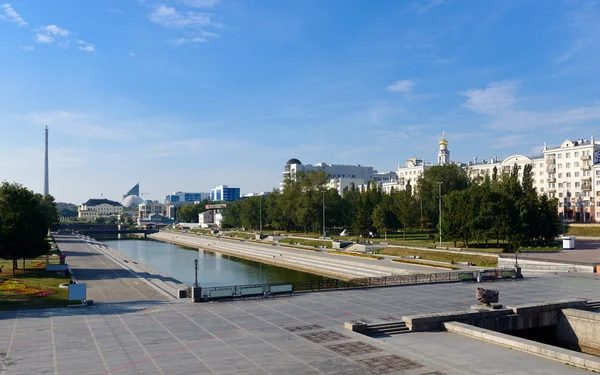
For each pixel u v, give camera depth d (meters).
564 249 86.69
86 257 107.62
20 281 60.00
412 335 34.09
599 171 141.12
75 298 44.16
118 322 37.34
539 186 160.50
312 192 149.50
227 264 115.25
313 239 131.75
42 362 27.44
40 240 73.75
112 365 26.95
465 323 37.00
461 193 96.44
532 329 40.91
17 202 73.88
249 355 28.81
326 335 33.38
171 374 25.50
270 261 115.94
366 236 128.75
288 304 44.50
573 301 41.50
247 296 48.03
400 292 50.75
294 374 25.53
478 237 90.06
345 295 49.16
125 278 69.38
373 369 26.41
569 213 149.25
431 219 134.62
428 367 26.86
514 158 168.88
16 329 35.00
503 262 72.75
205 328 35.38
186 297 49.28
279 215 170.12
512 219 84.69
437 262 79.75
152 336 33.12
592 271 63.31
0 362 27.41
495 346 31.16
